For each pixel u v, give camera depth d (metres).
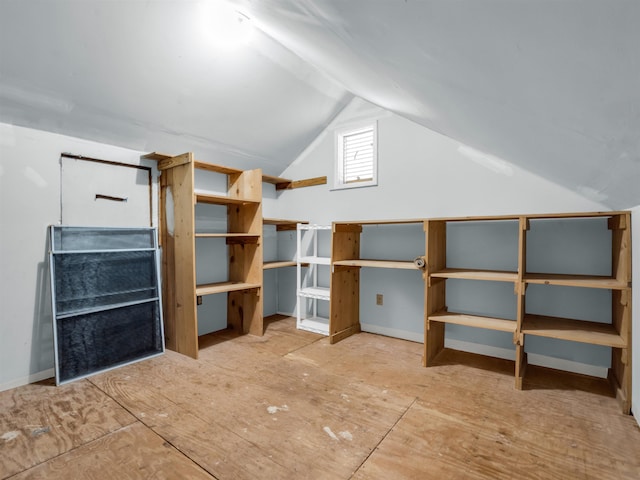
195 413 1.78
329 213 3.47
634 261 1.75
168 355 2.63
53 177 2.24
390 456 1.44
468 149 2.65
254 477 1.31
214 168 3.05
